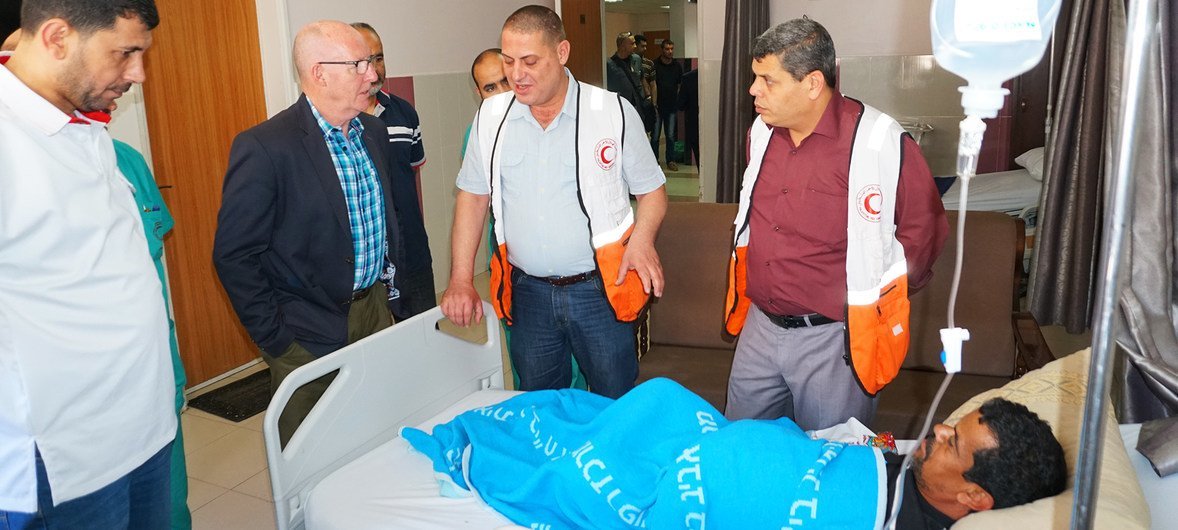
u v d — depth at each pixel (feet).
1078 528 2.64
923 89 19.44
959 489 5.35
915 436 8.47
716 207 10.73
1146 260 7.91
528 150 7.84
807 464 5.75
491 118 8.04
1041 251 13.00
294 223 7.38
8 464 4.50
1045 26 2.54
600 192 7.71
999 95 2.65
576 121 7.70
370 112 11.40
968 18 2.55
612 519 5.95
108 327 4.83
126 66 4.74
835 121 6.63
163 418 5.36
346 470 6.74
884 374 6.88
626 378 8.59
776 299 7.14
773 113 6.54
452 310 7.96
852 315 6.67
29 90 4.46
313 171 7.34
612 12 48.08
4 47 5.25
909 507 5.71
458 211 8.50
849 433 6.83
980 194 16.34
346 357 6.82
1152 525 5.64
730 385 7.88
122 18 4.53
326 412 6.70
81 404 4.73
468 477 6.44
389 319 8.63
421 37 17.29
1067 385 6.72
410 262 10.79
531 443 6.93
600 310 8.18
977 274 9.46
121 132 11.32
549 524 6.01
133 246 5.10
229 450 11.02
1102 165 11.67
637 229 7.99
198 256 13.05
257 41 13.75
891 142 6.45
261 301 7.37
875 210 6.46
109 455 4.94
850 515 5.54
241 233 7.12
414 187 10.96
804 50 6.25
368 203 7.86
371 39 11.34
